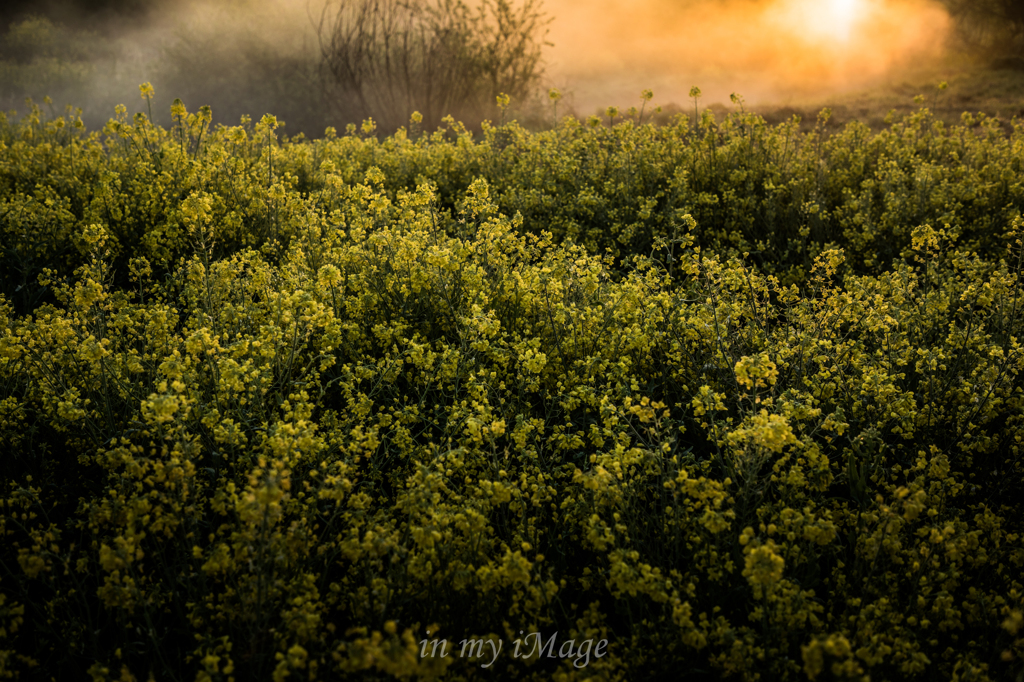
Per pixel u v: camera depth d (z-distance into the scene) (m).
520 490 2.40
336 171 5.64
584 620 2.02
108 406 2.60
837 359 2.94
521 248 3.83
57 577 2.27
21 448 2.72
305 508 2.24
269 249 4.16
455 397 2.76
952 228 4.31
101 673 1.79
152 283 4.20
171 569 2.17
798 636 2.00
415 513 2.14
